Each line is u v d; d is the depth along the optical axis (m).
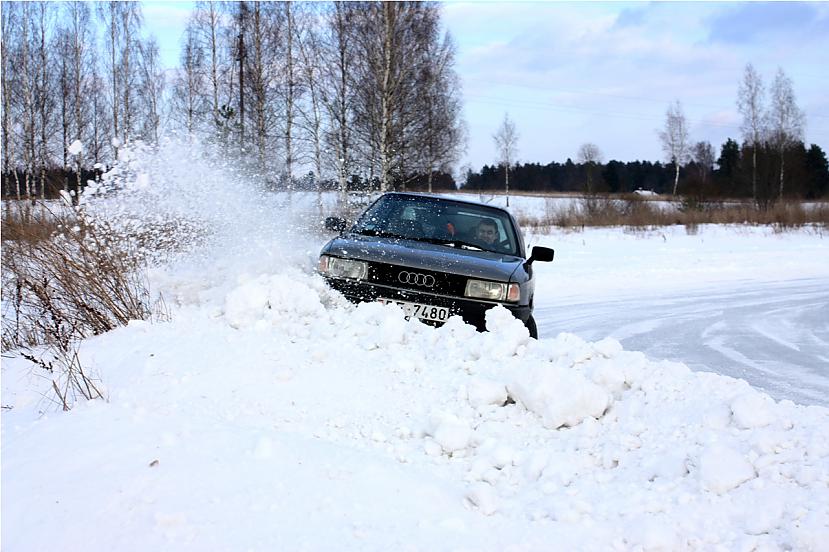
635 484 2.69
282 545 2.19
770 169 51.16
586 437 3.16
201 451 2.80
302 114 26.72
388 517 2.41
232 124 23.84
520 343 4.16
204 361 4.04
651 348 6.88
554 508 2.51
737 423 2.99
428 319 5.16
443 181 37.03
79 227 5.79
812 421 2.92
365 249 5.46
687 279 13.66
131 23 32.81
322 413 3.53
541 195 68.56
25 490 2.52
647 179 103.38
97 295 5.24
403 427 3.35
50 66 31.48
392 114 24.38
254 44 27.86
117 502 2.41
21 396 3.83
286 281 4.98
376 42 24.61
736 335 7.71
